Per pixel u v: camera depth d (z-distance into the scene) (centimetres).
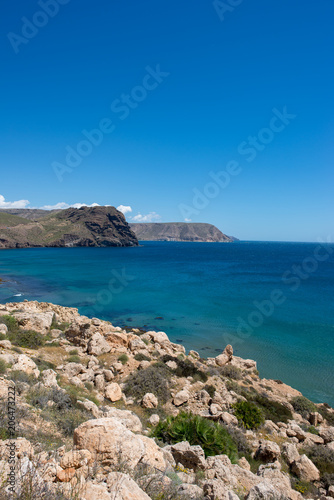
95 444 556
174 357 2189
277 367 2836
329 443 1487
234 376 2227
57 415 895
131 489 444
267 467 1076
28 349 1958
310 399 2272
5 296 5569
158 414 1459
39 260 13700
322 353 3178
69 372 1709
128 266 11775
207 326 4078
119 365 1900
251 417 1545
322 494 1067
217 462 865
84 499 401
